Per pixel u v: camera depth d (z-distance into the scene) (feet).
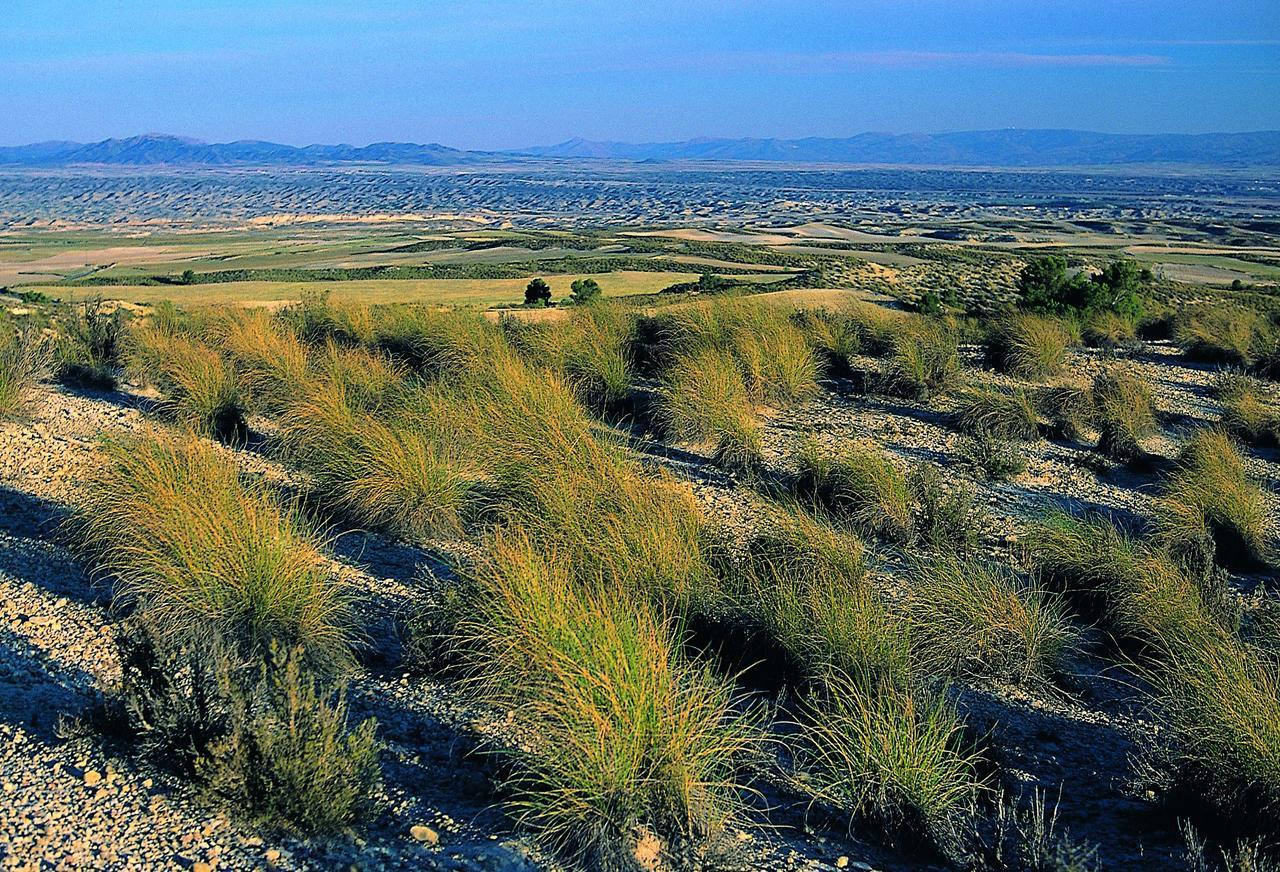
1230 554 29.58
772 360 44.65
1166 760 17.75
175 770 16.05
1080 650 23.04
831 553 24.59
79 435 36.09
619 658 16.80
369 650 21.15
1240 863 14.64
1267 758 16.12
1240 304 146.92
